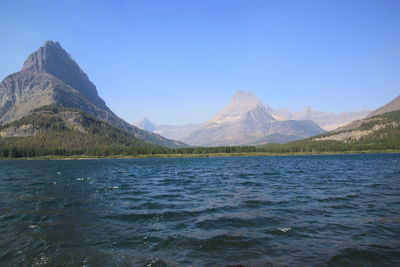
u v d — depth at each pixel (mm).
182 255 18203
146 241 20953
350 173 75938
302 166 115125
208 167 123812
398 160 144000
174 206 33719
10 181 65125
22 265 16844
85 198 40188
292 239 20984
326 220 26062
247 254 18234
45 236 22312
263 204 34000
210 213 29734
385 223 24625
